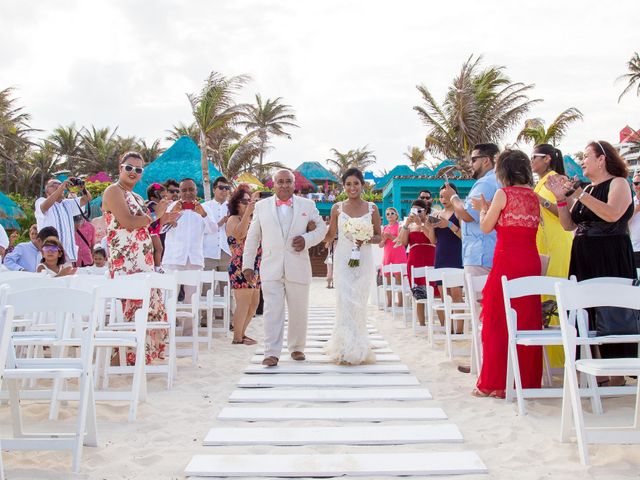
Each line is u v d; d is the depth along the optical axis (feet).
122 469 10.93
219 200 31.40
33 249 25.64
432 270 24.32
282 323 20.67
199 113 81.76
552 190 16.01
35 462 11.42
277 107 150.30
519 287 14.73
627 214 15.64
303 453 11.73
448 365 20.86
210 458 11.30
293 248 20.47
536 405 15.12
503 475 10.55
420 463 10.99
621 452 11.69
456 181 63.93
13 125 156.76
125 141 211.61
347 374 19.01
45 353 22.84
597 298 11.96
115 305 20.71
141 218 17.75
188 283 21.36
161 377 18.94
